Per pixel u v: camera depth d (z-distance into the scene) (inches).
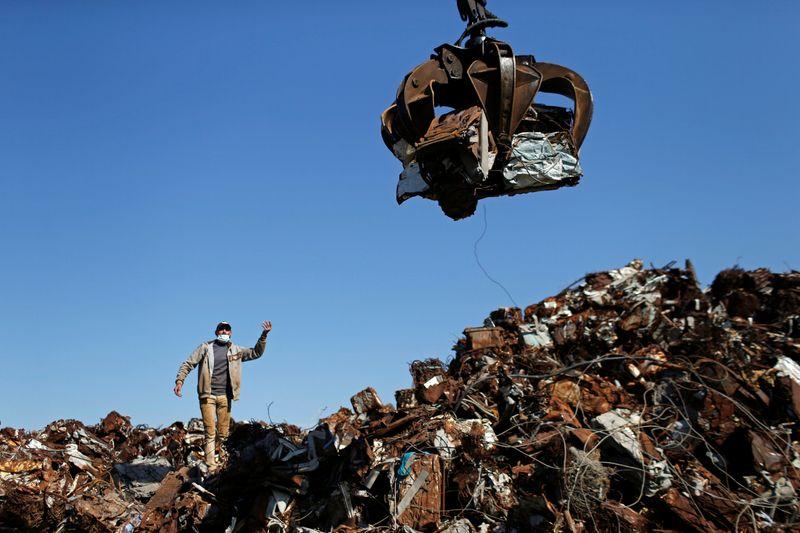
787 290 421.4
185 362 466.6
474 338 437.7
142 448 567.2
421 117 346.3
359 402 437.7
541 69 369.1
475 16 364.5
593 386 378.9
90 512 436.1
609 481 329.4
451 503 353.7
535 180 359.3
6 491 443.8
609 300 425.7
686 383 363.6
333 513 374.3
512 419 378.9
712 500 316.2
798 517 306.2
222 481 398.3
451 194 347.3
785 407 345.1
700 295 416.2
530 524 322.7
